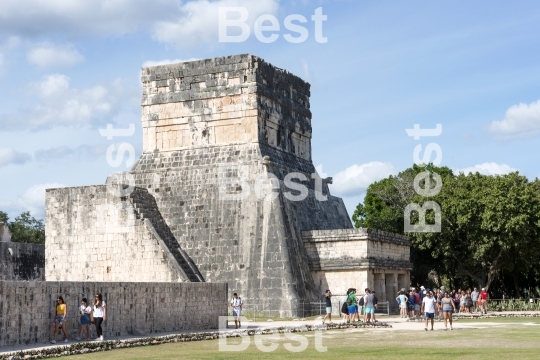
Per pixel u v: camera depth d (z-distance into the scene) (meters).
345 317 51.19
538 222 67.25
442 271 77.81
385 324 46.28
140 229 54.75
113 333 37.19
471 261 71.12
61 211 57.00
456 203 68.69
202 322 43.88
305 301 56.72
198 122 63.28
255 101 61.62
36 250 63.25
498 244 68.19
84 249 55.97
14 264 60.69
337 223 70.56
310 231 59.97
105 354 30.12
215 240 59.81
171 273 53.44
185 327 42.38
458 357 26.98
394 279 62.78
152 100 65.00
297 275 57.09
